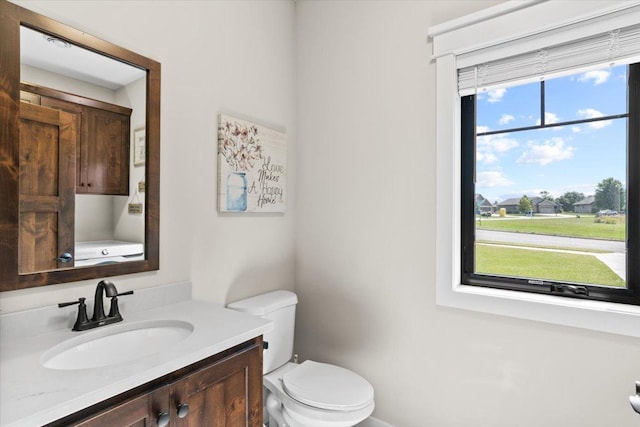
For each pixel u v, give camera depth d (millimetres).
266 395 1791
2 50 1011
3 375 812
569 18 1315
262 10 1920
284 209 2047
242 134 1771
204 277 1614
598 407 1297
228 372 1084
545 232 1491
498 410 1493
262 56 1918
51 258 1118
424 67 1673
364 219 1870
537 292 1495
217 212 1673
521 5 1399
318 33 2057
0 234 1009
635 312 1229
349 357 1930
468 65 1564
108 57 1265
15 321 1039
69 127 1165
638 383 928
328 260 2014
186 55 1530
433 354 1655
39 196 1095
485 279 1620
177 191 1494
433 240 1649
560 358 1363
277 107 2018
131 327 1209
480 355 1534
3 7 1011
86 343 1096
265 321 1241
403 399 1745
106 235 1258
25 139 1066
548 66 1403
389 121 1781
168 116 1459
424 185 1674
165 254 1452
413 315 1713
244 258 1818
